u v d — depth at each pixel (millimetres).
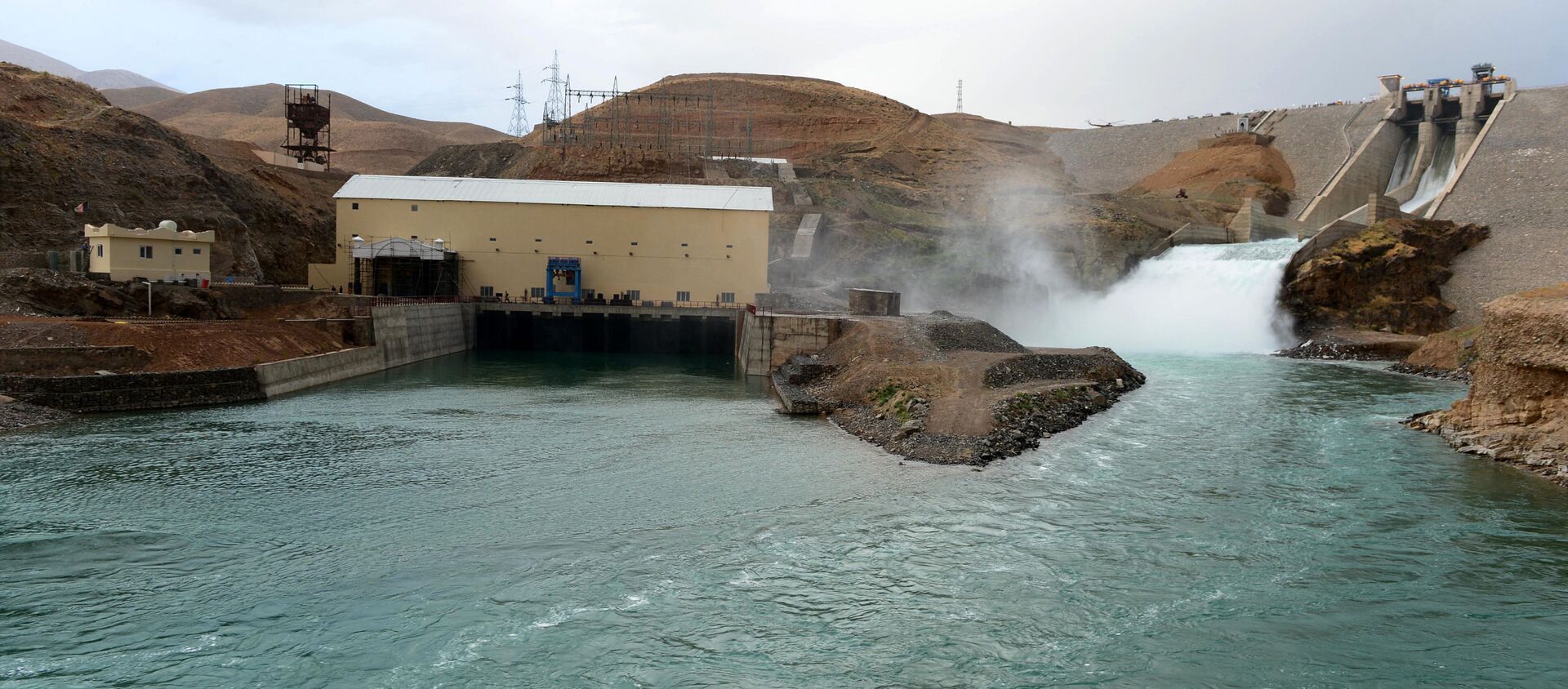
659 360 94125
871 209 143750
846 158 184500
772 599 28188
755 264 101750
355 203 99812
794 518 36312
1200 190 160875
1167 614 27172
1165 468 44500
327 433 51531
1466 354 80500
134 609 26906
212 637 25219
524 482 41344
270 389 63281
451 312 94500
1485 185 123312
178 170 93562
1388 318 103125
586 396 66938
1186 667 23906
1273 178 162125
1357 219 137500
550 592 28609
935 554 32156
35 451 45125
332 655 24266
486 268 100875
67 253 74688
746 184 150875
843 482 41719
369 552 31922
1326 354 95562
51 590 28156
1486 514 36781
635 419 57438
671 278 101688
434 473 42938
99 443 47000
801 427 54938
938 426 50312
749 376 78688
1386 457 46875
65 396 53438
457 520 35656
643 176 153500
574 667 23766
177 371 58469
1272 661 24219
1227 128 193125
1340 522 35844
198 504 37125
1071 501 38625
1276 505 38219
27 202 79438
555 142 181125
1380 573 30375
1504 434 47031
